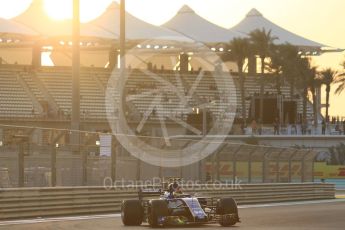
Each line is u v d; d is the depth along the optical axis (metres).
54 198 86.88
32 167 85.31
